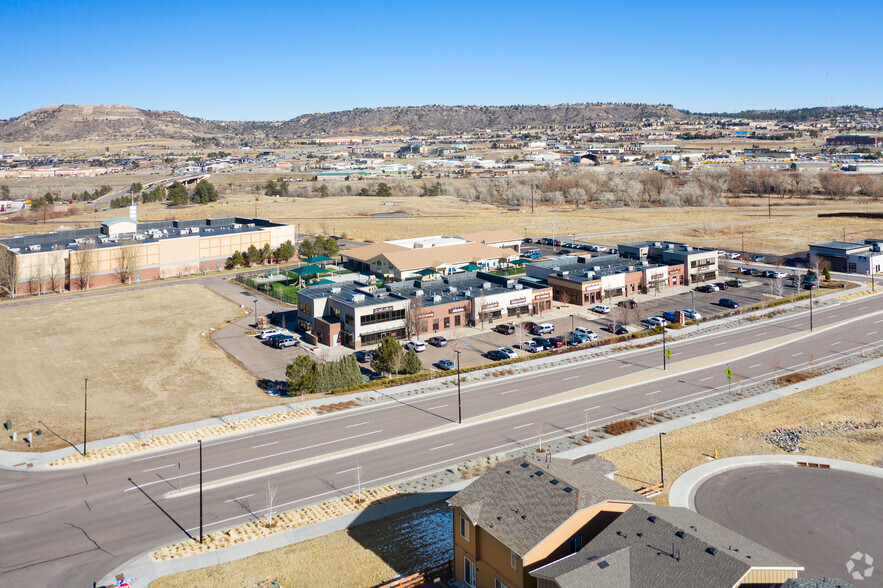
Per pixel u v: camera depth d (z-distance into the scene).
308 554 50.72
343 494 60.00
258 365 96.88
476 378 89.94
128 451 68.56
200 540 52.31
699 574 37.53
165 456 67.81
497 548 44.09
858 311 121.00
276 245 185.25
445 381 88.88
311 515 56.41
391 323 108.44
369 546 51.81
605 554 40.12
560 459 53.22
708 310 124.81
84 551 51.22
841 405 77.81
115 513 57.00
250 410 79.56
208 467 65.38
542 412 77.94
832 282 144.62
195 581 47.38
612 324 111.31
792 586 37.09
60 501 59.00
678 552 39.62
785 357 96.12
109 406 81.56
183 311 128.50
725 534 42.38
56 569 48.78
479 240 181.62
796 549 49.66
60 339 109.81
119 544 52.25
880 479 60.47
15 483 62.38
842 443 67.94
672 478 61.16
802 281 146.62
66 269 147.38
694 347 102.19
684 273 146.25
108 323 119.62
